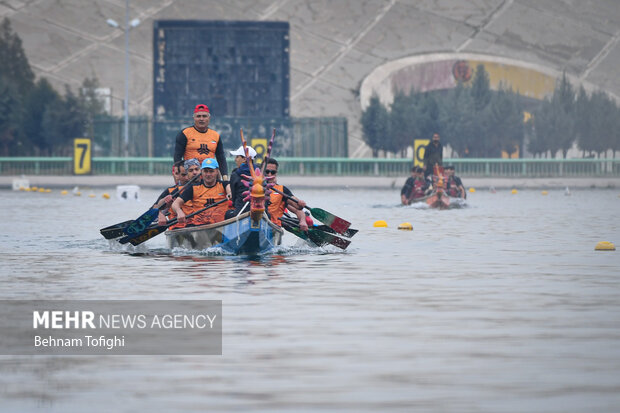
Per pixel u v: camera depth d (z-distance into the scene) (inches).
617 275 1829.5
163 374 952.3
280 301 1453.0
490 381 917.8
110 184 7716.5
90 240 2652.6
